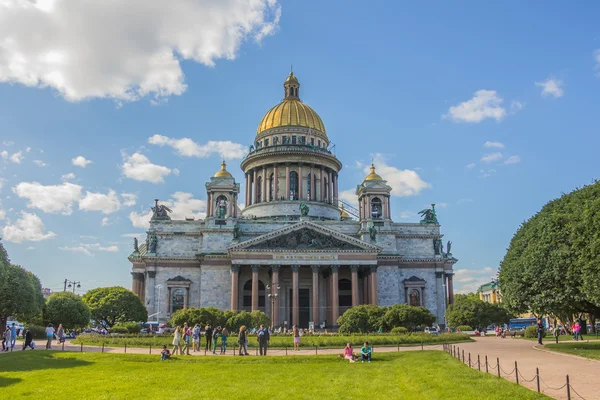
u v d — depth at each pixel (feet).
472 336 351.87
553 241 180.75
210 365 166.09
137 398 107.14
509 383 112.37
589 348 186.91
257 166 506.07
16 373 139.23
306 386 122.01
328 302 418.10
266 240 394.93
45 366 155.53
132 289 426.92
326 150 519.60
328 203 501.56
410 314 318.86
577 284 173.88
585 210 168.96
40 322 332.80
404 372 141.38
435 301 434.71
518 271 192.85
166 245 424.05
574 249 172.14
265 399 106.52
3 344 213.87
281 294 424.46
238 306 402.11
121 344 248.73
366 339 251.39
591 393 100.58
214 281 408.67
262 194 499.51
